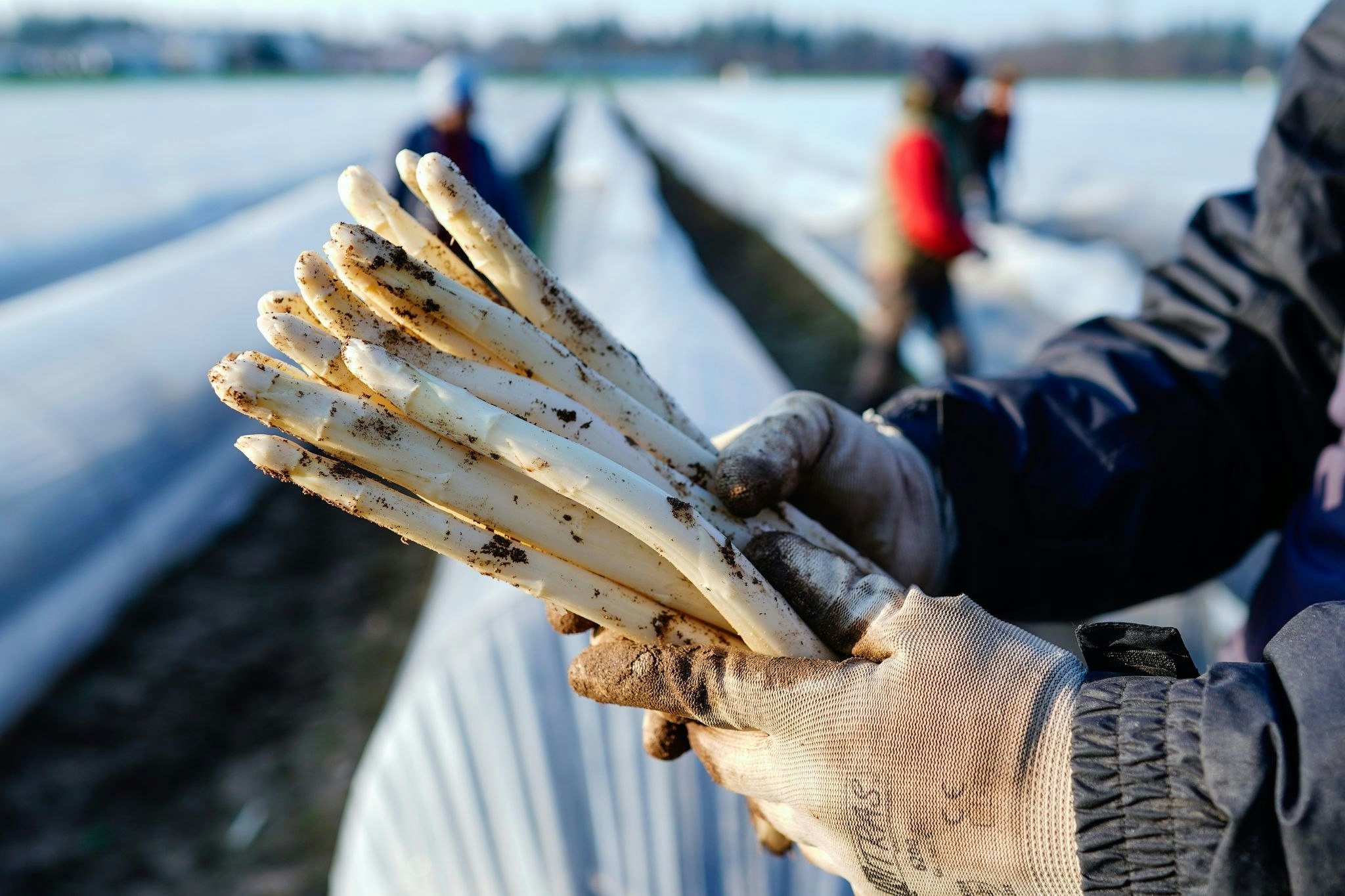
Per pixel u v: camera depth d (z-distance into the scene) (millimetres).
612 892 1214
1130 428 750
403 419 571
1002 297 5367
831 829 551
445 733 1479
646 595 641
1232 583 1974
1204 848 444
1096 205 6965
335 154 14320
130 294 3949
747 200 10758
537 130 19203
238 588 2949
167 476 3217
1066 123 16875
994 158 5387
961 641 540
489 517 593
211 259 4906
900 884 538
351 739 2197
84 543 2697
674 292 4406
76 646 2521
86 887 1793
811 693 550
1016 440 767
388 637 2631
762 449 670
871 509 733
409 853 1344
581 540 616
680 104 33188
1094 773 472
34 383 2973
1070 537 746
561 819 1302
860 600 604
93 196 8242
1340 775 410
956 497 743
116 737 2232
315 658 2549
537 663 1554
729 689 575
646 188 9602
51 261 6156
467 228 603
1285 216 739
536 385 610
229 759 2158
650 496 577
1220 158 11148
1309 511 712
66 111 21359
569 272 5891
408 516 573
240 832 1928
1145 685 493
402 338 585
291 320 556
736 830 1280
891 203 3590
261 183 10492
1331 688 438
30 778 2094
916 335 4879
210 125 18406
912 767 515
